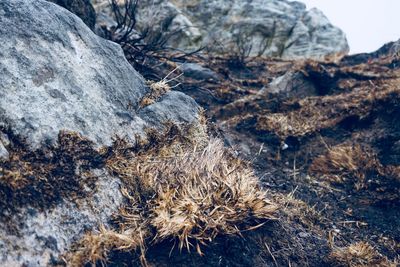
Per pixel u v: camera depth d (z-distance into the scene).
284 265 1.19
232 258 1.13
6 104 1.10
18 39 1.21
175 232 1.10
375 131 2.02
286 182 1.76
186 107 1.59
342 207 1.63
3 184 0.99
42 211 1.01
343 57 3.57
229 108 2.42
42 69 1.21
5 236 0.94
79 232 1.04
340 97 2.44
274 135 2.15
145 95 1.53
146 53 2.39
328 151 1.99
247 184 1.28
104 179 1.17
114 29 2.35
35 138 1.10
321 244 1.34
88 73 1.35
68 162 1.13
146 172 1.26
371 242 1.43
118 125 1.32
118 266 1.03
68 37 1.36
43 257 0.96
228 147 1.74
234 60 3.39
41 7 1.34
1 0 1.25
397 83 2.30
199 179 1.24
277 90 2.57
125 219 1.14
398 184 1.70
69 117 1.20
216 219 1.15
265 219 1.28
